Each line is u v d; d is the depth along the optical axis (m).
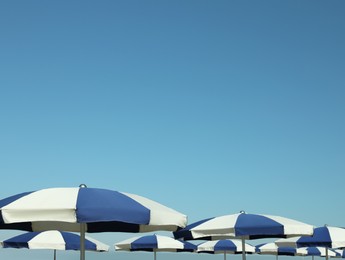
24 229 7.28
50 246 10.22
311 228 8.12
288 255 17.16
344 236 10.42
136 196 6.17
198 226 8.59
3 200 5.79
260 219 8.33
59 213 5.21
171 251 13.82
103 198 5.51
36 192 5.71
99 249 11.09
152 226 6.93
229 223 8.33
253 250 14.43
